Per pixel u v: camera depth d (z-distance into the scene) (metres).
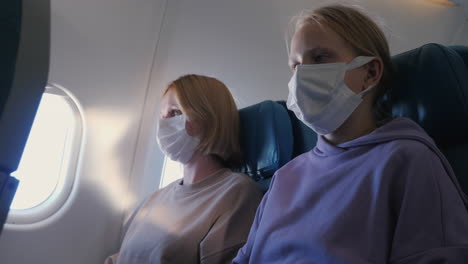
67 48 1.83
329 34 0.97
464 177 0.93
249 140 1.66
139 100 2.06
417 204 0.75
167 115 1.66
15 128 0.51
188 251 1.32
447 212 0.73
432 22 2.63
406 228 0.74
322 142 1.04
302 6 2.35
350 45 0.97
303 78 0.96
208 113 1.60
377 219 0.78
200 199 1.50
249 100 2.28
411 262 0.70
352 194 0.85
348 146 0.95
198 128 1.59
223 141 1.61
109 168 1.99
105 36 1.94
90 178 1.94
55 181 1.88
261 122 1.61
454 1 2.54
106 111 1.96
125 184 2.04
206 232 1.34
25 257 1.77
